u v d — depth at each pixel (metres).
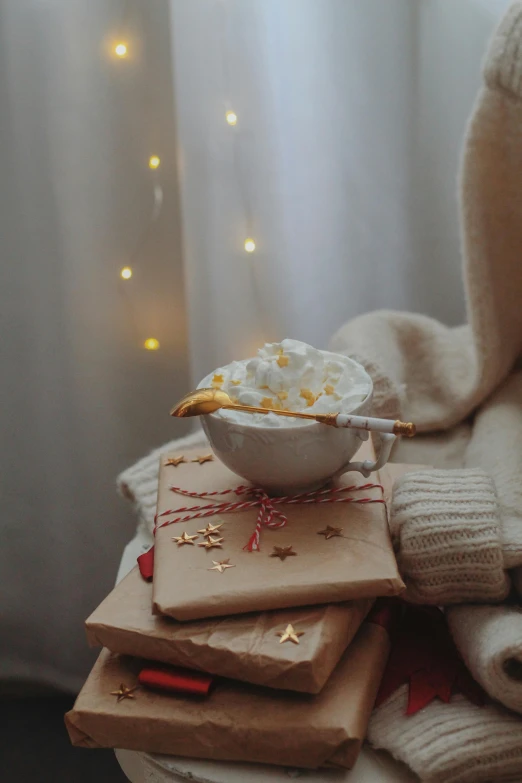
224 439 0.76
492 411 0.92
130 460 1.30
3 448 1.29
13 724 1.39
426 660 0.75
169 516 0.78
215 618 0.70
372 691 0.71
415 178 1.15
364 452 0.83
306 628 0.69
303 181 1.14
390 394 0.93
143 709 0.69
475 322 0.93
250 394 0.76
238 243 1.17
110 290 1.20
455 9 1.08
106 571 1.37
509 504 0.77
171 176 1.14
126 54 1.10
